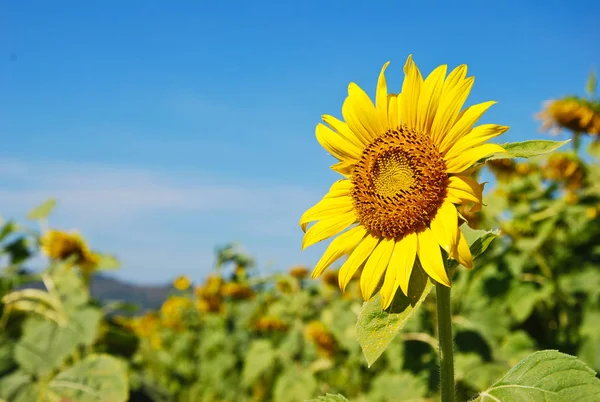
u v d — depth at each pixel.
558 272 1.45
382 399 1.14
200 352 2.56
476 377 1.05
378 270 0.59
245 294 2.46
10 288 1.18
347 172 0.66
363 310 0.56
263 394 2.04
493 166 1.69
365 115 0.65
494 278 1.33
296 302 2.17
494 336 1.18
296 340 1.88
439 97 0.61
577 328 1.31
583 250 1.55
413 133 0.62
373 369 1.53
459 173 0.59
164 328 3.17
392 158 0.62
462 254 0.54
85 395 0.96
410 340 1.16
